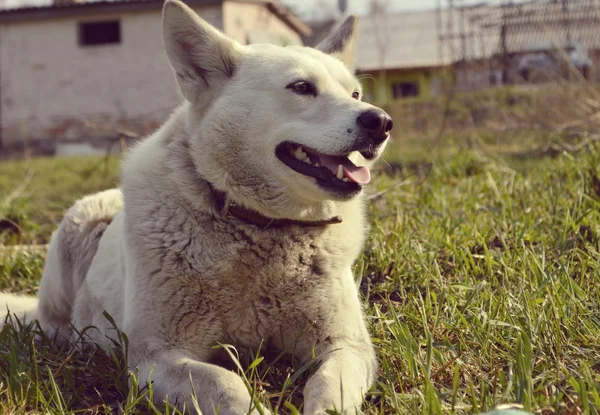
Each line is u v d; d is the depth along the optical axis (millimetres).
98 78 7023
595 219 1458
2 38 7090
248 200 1127
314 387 1000
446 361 1084
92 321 1283
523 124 2973
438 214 1729
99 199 1405
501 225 1550
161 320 1101
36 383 1043
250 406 953
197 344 1118
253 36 5605
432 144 3354
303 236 1130
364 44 10352
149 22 6879
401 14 10961
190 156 1150
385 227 1640
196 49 1189
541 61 3947
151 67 6930
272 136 1142
